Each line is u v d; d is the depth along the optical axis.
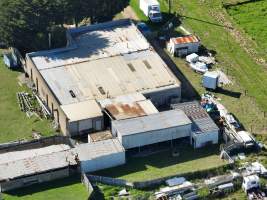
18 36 149.75
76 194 118.38
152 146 129.00
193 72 148.88
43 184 120.88
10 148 127.31
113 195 118.50
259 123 135.50
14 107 140.62
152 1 166.88
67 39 153.38
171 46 153.88
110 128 132.00
